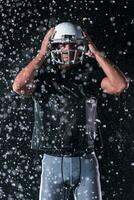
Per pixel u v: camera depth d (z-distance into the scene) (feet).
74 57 9.52
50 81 9.62
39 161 18.02
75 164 9.57
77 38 9.55
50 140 9.53
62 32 9.58
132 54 25.41
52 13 27.37
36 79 9.59
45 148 9.58
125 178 16.88
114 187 16.31
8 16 26.86
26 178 16.92
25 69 9.49
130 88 20.93
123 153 18.37
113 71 9.46
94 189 9.68
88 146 9.58
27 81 9.44
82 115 9.51
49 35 9.62
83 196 9.69
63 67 9.70
